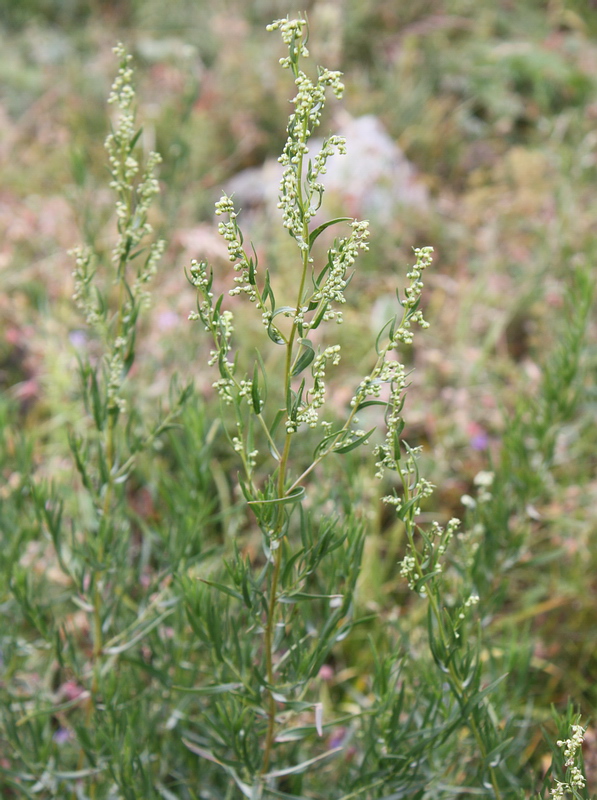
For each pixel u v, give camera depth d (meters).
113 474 1.85
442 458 3.24
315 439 2.75
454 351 3.79
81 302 1.82
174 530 2.12
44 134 5.40
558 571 2.90
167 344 3.32
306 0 6.56
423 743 1.57
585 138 4.43
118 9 7.00
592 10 6.59
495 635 2.67
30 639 2.54
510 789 1.68
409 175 5.17
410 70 5.92
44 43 6.49
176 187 3.30
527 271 4.18
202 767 2.02
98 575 1.88
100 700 1.96
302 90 1.19
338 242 1.25
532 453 2.59
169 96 5.55
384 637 2.38
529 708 2.12
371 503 2.81
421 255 1.27
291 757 1.97
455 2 6.66
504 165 5.03
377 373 1.32
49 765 2.01
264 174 5.00
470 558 2.03
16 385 3.59
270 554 1.41
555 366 2.40
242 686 1.60
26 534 2.15
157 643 2.02
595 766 2.22
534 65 5.79
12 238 4.26
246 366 3.48
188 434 2.06
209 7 6.81
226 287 3.88
